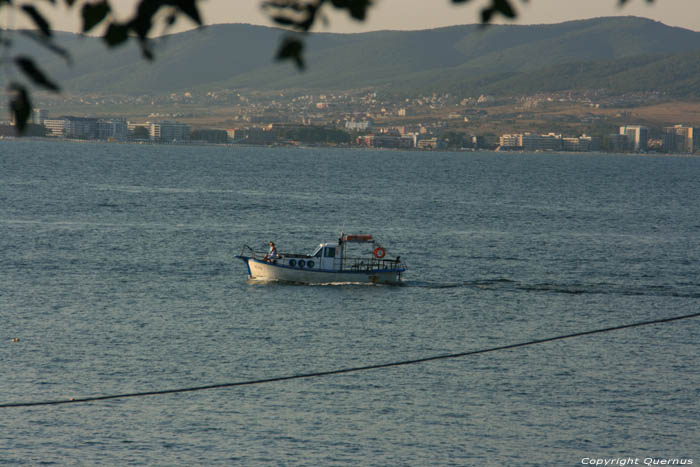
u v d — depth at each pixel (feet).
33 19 76.18
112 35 78.38
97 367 618.03
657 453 485.97
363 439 494.59
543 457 476.13
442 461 467.11
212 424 513.86
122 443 482.28
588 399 574.15
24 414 520.83
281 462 459.32
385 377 614.75
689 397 582.35
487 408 552.82
